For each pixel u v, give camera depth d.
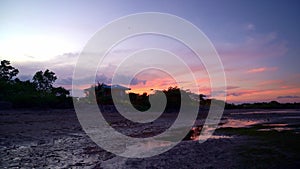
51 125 29.14
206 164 14.12
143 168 13.43
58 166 13.31
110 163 14.40
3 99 48.19
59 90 71.75
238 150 17.72
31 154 15.52
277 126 35.59
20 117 34.34
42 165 13.33
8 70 66.00
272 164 13.96
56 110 47.56
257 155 16.05
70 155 15.92
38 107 48.56
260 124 39.50
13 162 13.55
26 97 48.38
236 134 27.00
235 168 13.28
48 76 74.62
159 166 13.79
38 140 20.23
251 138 23.52
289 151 17.12
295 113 75.62
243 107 129.75
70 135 23.53
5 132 22.80
